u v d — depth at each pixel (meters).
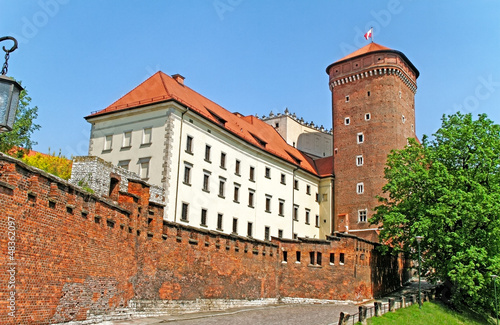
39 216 17.11
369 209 67.00
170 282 28.53
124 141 48.44
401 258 57.72
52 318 17.72
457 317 40.72
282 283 44.78
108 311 22.20
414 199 45.78
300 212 67.62
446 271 42.94
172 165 45.38
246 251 38.94
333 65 73.94
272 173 62.44
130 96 50.22
